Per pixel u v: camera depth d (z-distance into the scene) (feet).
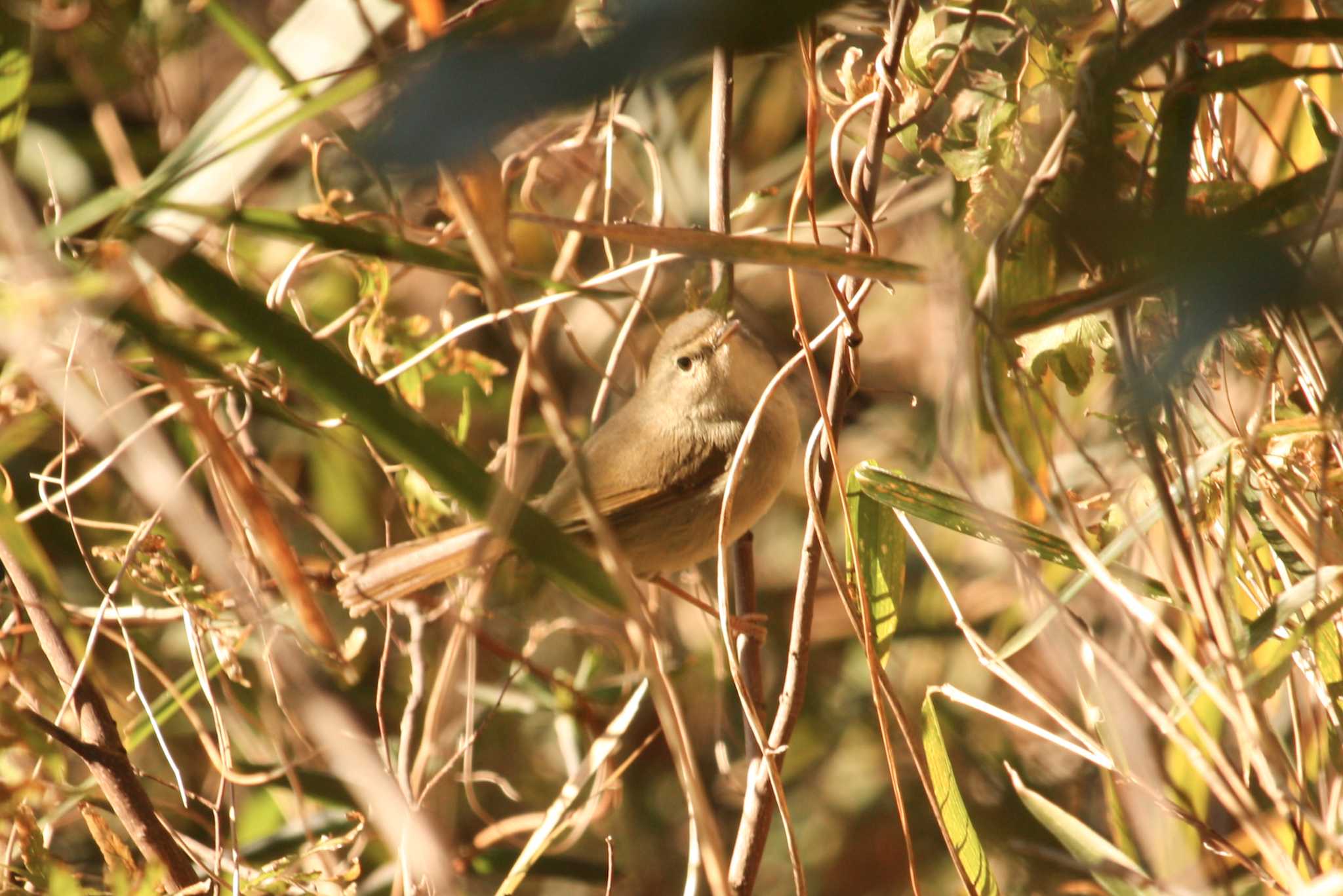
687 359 25.89
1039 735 17.48
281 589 19.04
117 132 20.25
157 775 25.39
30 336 14.76
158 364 16.47
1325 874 14.10
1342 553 16.78
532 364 14.07
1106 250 14.25
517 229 29.63
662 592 31.83
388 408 14.30
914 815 31.94
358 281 25.79
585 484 14.21
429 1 14.69
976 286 16.75
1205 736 15.06
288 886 20.07
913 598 32.94
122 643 22.66
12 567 19.48
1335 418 15.87
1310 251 12.96
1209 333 13.57
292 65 15.71
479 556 21.27
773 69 33.19
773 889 32.50
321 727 17.10
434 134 10.51
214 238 24.30
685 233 14.74
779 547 36.24
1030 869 26.55
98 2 22.00
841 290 19.21
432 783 20.54
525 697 26.99
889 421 32.86
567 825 22.03
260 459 27.14
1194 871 18.74
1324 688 16.92
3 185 14.62
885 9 21.33
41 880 18.29
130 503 25.81
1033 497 19.94
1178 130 14.83
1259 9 19.47
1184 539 14.97
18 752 18.75
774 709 33.09
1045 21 17.58
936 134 18.60
